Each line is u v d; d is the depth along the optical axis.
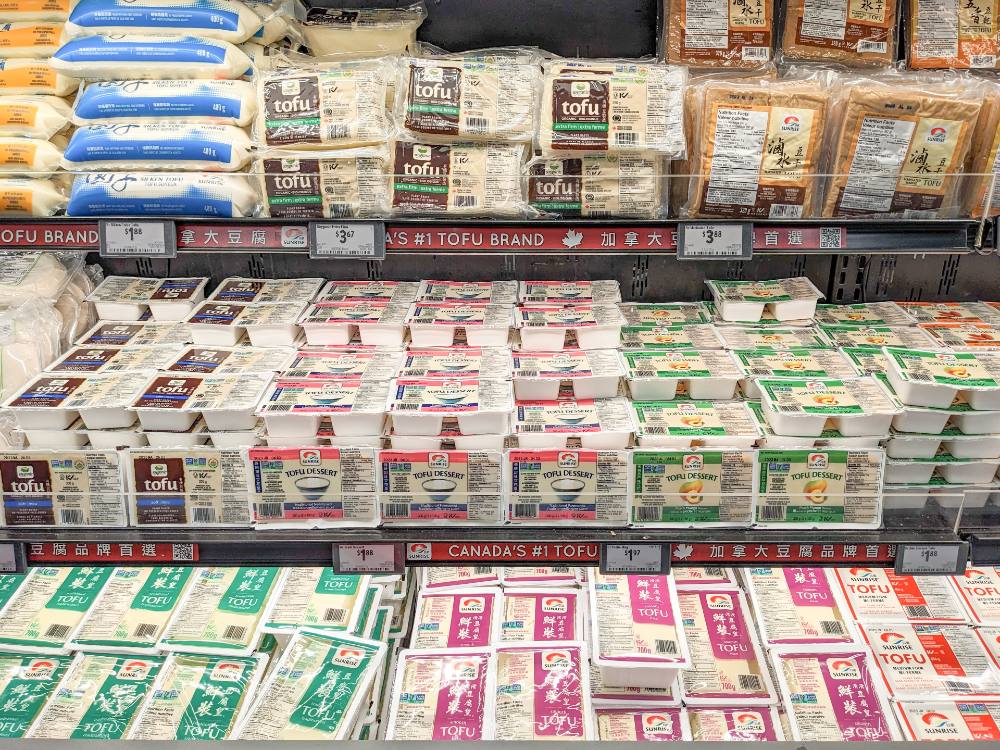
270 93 1.88
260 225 1.78
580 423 1.82
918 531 1.81
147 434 1.85
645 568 1.78
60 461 1.79
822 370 1.94
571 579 2.33
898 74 1.93
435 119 1.83
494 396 1.82
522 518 1.81
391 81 1.93
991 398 1.79
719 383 1.94
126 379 1.92
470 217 1.87
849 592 2.28
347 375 1.93
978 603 2.24
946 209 1.87
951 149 1.81
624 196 1.86
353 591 2.23
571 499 1.79
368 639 2.10
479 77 1.87
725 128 1.84
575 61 1.94
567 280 2.42
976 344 1.99
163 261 2.42
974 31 2.00
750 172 1.85
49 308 2.12
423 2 2.23
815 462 1.78
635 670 2.03
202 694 1.96
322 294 2.26
